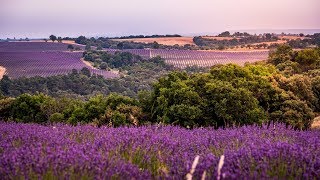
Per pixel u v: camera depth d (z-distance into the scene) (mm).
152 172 7453
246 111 24859
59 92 105938
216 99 25094
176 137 11164
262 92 29156
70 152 7742
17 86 107438
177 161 7691
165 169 7477
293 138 10609
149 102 27672
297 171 6820
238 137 10742
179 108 24453
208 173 6586
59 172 6812
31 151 7969
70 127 13344
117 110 26703
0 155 7848
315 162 6988
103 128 13234
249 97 25297
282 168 6934
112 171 6793
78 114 28812
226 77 29594
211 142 10156
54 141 9367
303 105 28578
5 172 6676
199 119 25281
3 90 104938
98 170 6875
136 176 6730
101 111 28109
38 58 176500
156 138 9938
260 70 37125
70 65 164375
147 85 126500
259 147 8359
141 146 9141
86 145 8719
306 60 75312
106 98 29531
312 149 8328
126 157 8367
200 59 177250
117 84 122000
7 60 167500
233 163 7129
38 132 11305
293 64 71500
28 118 36938
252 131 12438
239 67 30750
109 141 9398
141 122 26125
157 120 25219
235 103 24656
